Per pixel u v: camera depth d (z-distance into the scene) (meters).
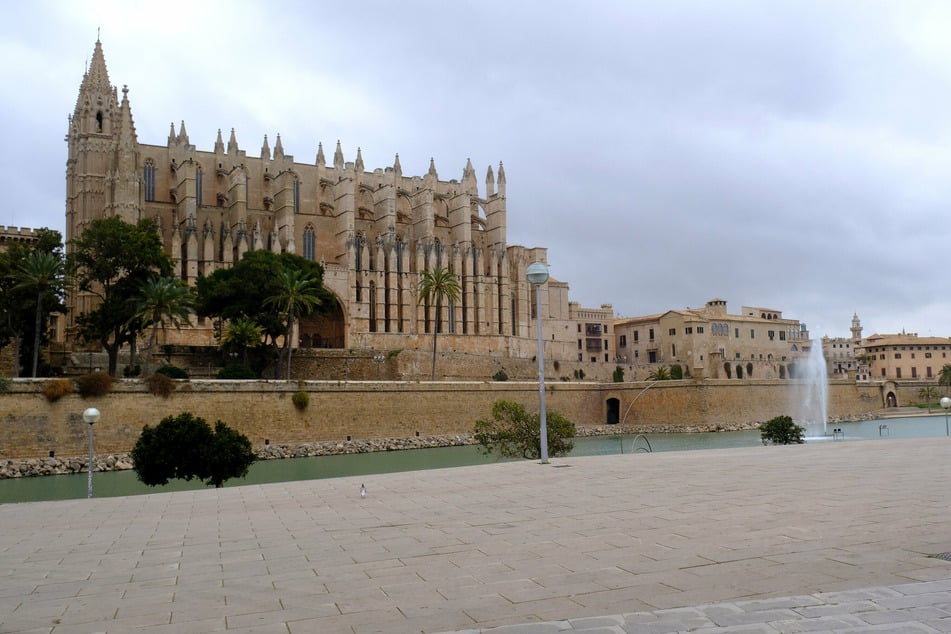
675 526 15.80
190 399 68.62
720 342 163.62
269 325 90.44
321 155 137.12
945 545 13.16
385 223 131.62
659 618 9.45
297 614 10.65
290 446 72.50
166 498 23.91
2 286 73.81
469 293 135.88
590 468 27.33
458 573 12.59
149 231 81.06
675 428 102.12
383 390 80.69
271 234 121.62
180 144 123.31
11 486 52.88
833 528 14.97
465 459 69.00
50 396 61.59
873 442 37.44
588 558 13.22
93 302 99.38
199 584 12.65
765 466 26.56
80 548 16.17
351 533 16.75
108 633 10.08
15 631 10.29
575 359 150.62
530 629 9.29
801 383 115.25
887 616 9.20
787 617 9.29
